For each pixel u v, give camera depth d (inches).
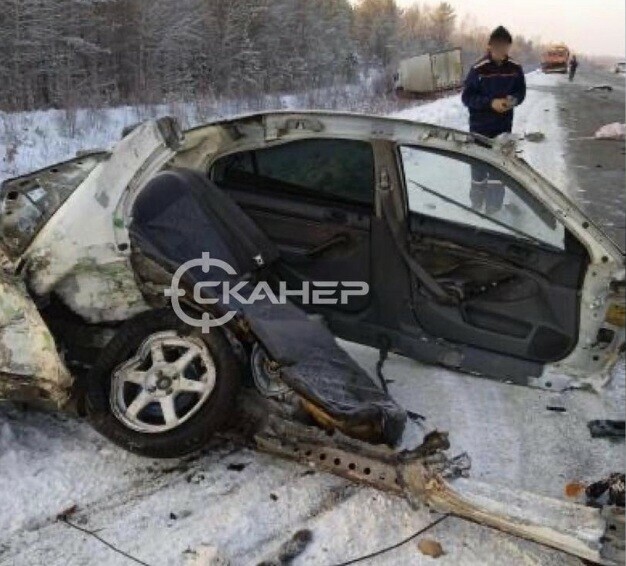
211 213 154.6
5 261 130.4
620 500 121.5
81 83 914.1
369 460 121.1
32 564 108.8
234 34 1270.9
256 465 136.0
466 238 161.6
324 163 166.9
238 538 116.6
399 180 161.9
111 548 113.1
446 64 1055.0
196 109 714.2
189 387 131.2
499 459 144.9
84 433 141.7
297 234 170.9
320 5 1768.0
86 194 131.7
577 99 1031.0
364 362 181.2
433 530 120.6
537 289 160.6
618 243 291.6
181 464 135.3
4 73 867.4
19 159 439.5
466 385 174.7
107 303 135.5
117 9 1112.2
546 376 162.2
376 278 167.2
